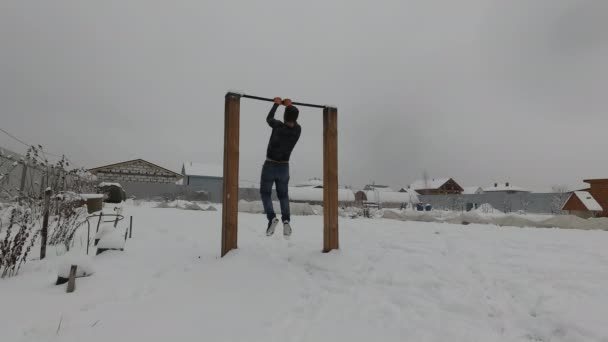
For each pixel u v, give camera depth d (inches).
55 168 311.0
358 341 92.1
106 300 116.2
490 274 138.5
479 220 486.0
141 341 86.7
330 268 156.7
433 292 125.4
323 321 105.2
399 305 117.4
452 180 2461.9
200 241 233.6
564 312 100.3
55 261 165.6
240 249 174.4
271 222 176.1
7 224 246.4
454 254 176.2
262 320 104.7
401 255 175.0
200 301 117.4
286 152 179.0
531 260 159.5
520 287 122.8
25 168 315.3
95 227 287.4
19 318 95.9
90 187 559.2
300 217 552.4
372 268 154.1
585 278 129.0
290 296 125.5
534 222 437.1
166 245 215.8
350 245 206.7
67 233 239.5
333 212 186.7
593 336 87.6
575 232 315.3
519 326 99.7
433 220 532.4
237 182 179.0
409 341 92.0
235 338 91.5
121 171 1568.7
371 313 110.7
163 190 1362.0
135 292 125.8
